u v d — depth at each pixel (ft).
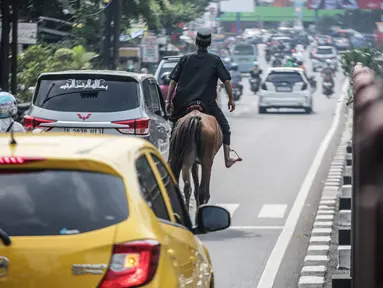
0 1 120.88
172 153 59.67
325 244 57.16
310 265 50.78
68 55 162.61
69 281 18.57
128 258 18.76
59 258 18.62
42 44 171.83
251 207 75.15
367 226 10.37
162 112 77.25
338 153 119.24
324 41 491.31
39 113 68.90
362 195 10.45
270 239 59.98
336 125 168.35
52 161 19.74
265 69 430.61
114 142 22.17
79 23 177.58
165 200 23.59
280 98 199.72
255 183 90.84
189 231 24.95
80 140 21.88
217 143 60.64
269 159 112.88
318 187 87.76
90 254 18.71
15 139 21.91
